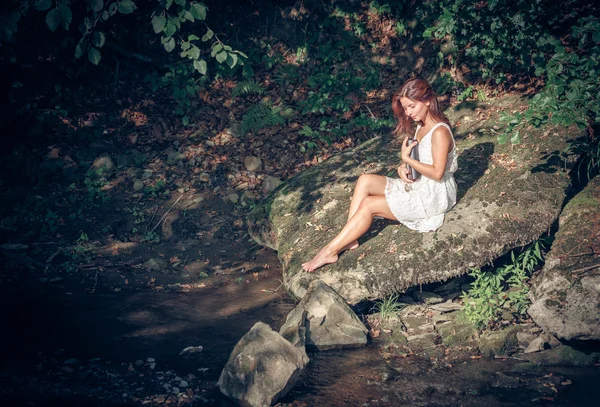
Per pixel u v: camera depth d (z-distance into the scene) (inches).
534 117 209.5
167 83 330.3
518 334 170.6
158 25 241.6
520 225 191.3
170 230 250.4
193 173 285.6
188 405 141.6
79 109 316.5
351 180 244.8
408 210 191.9
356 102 325.1
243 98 334.3
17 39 312.2
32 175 272.7
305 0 354.6
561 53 213.2
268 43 357.1
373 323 184.7
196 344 172.7
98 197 265.9
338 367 160.2
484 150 232.2
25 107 301.9
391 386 149.0
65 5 223.9
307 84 340.5
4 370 153.9
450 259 186.9
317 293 179.9
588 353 160.7
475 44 283.0
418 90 182.1
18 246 232.2
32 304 194.9
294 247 216.5
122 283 214.5
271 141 305.1
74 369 156.4
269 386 142.8
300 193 244.8
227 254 238.8
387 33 345.7
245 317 190.9
